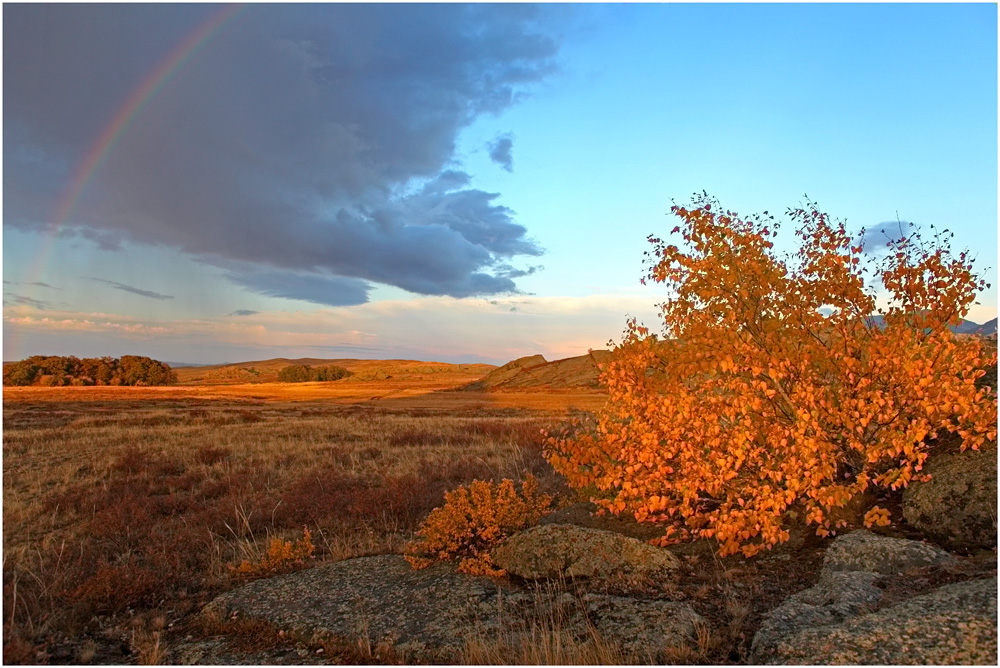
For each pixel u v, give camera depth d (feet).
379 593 20.15
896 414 19.38
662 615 15.60
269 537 28.99
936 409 18.80
